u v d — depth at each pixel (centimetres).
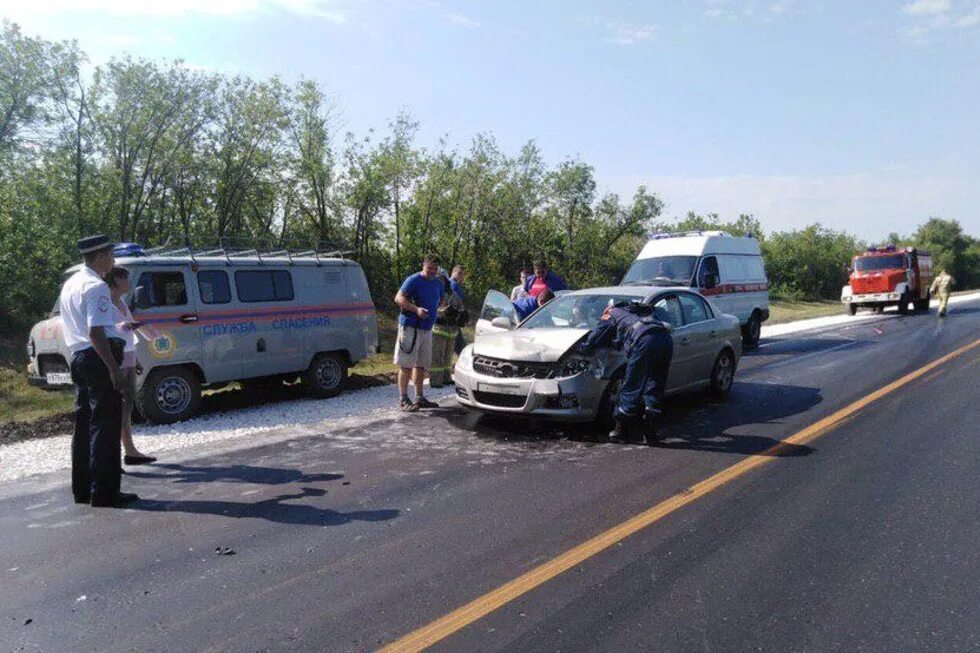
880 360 1273
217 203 1736
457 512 513
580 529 475
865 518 488
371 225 2059
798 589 385
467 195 2219
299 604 375
